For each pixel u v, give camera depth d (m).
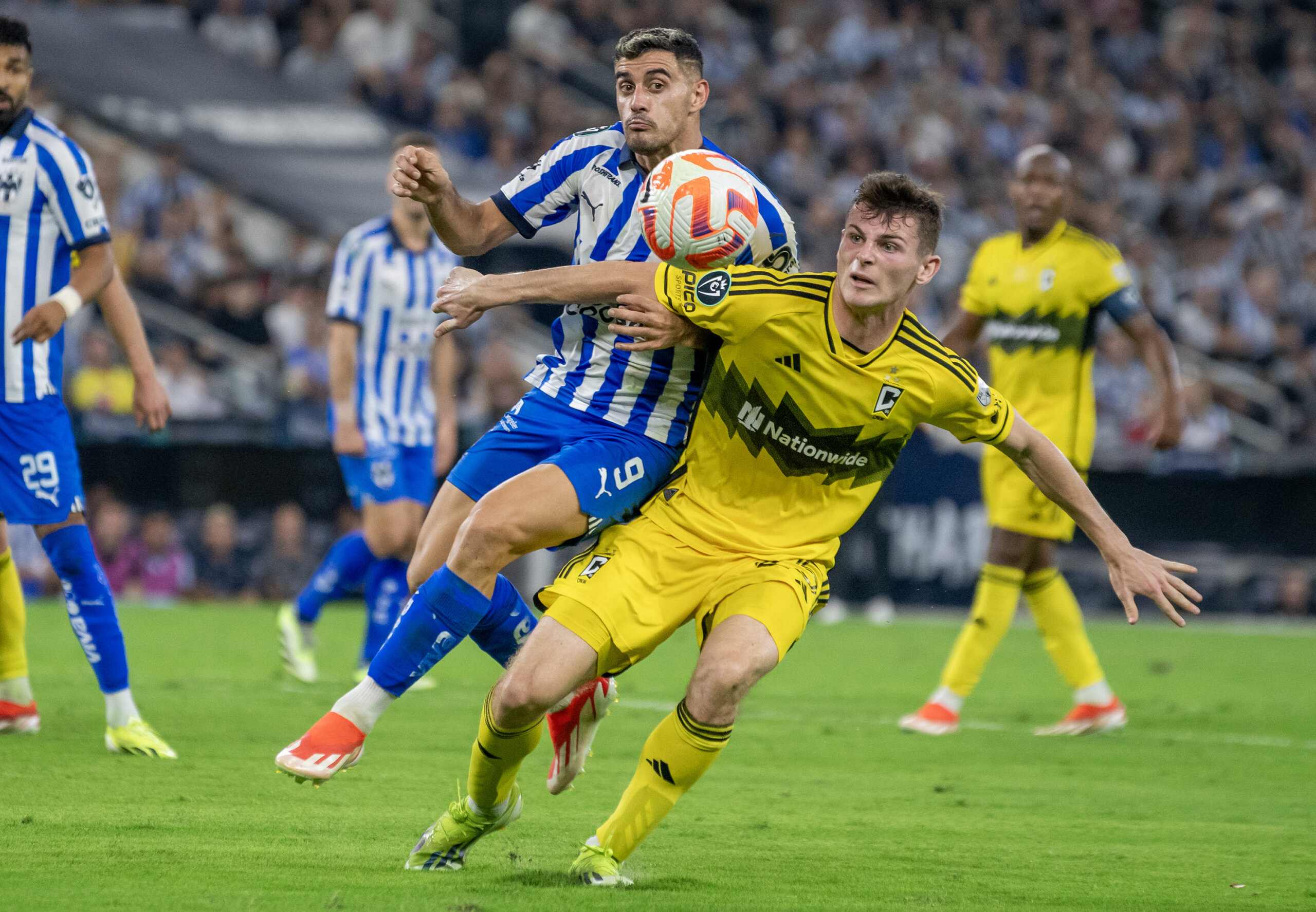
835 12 75.81
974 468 47.47
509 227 15.73
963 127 72.25
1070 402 25.86
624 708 26.42
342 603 50.53
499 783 13.57
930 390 13.68
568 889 12.97
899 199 13.14
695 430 14.20
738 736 23.72
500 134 64.88
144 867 13.23
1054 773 21.17
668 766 13.24
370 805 16.73
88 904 11.83
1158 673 35.47
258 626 38.03
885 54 73.94
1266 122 79.69
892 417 13.79
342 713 13.40
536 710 13.00
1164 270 67.19
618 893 12.87
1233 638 44.50
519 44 70.44
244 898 12.17
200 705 24.34
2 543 20.66
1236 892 13.85
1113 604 49.72
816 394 13.62
